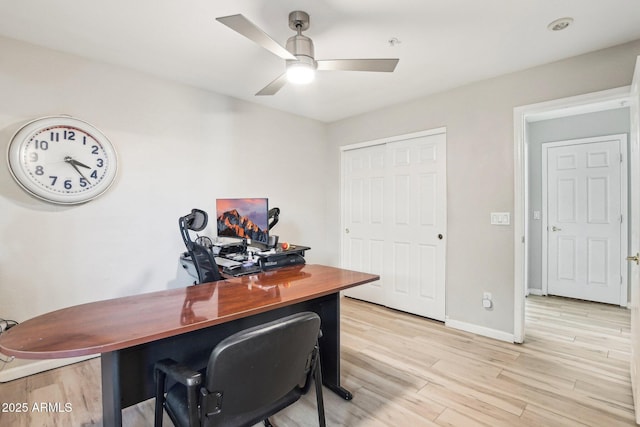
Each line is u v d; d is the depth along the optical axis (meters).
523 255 2.79
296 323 1.19
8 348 1.04
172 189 3.01
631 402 1.96
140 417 1.87
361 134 4.03
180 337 1.57
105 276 2.65
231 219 2.78
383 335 2.99
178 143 3.05
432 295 3.40
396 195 3.70
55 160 2.38
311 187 4.26
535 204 4.40
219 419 1.12
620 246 3.85
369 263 4.00
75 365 2.47
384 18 2.00
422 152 3.45
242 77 2.93
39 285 2.36
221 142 3.35
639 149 1.82
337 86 3.10
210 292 1.75
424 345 2.77
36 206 2.35
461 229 3.13
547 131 4.31
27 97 2.30
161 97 2.93
